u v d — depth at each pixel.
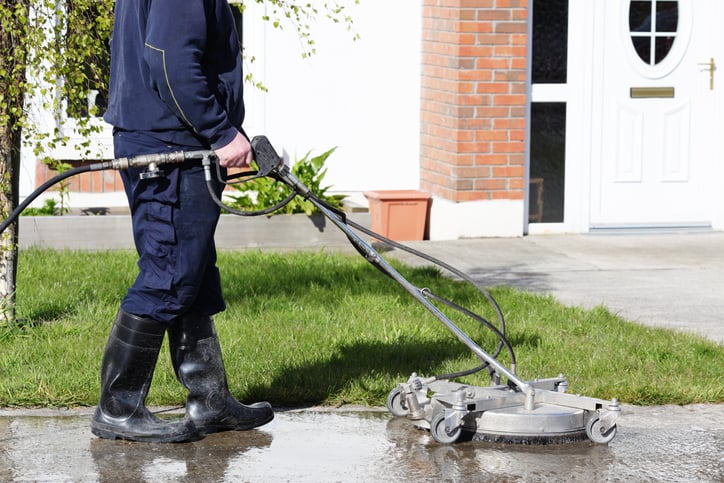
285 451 5.16
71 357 6.34
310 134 11.84
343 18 11.74
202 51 4.85
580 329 7.37
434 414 5.40
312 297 8.07
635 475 4.91
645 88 11.60
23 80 6.63
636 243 11.11
